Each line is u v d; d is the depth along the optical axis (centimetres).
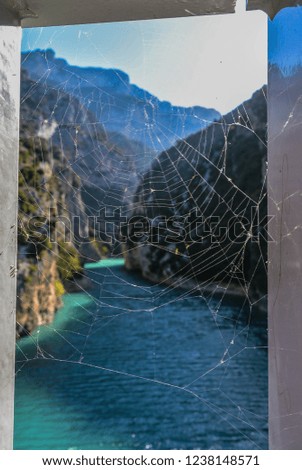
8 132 27
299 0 26
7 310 27
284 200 27
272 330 27
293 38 27
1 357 27
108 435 66
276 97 28
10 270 27
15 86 28
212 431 65
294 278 26
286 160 27
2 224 27
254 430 64
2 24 27
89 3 28
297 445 26
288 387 26
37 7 29
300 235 26
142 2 28
